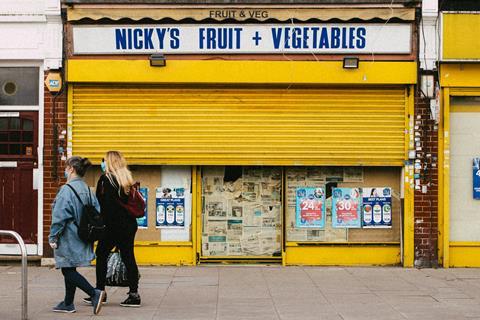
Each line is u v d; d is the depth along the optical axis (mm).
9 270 10992
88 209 7672
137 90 11258
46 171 11234
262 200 11508
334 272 10859
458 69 11219
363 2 11039
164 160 11234
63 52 11188
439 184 11266
